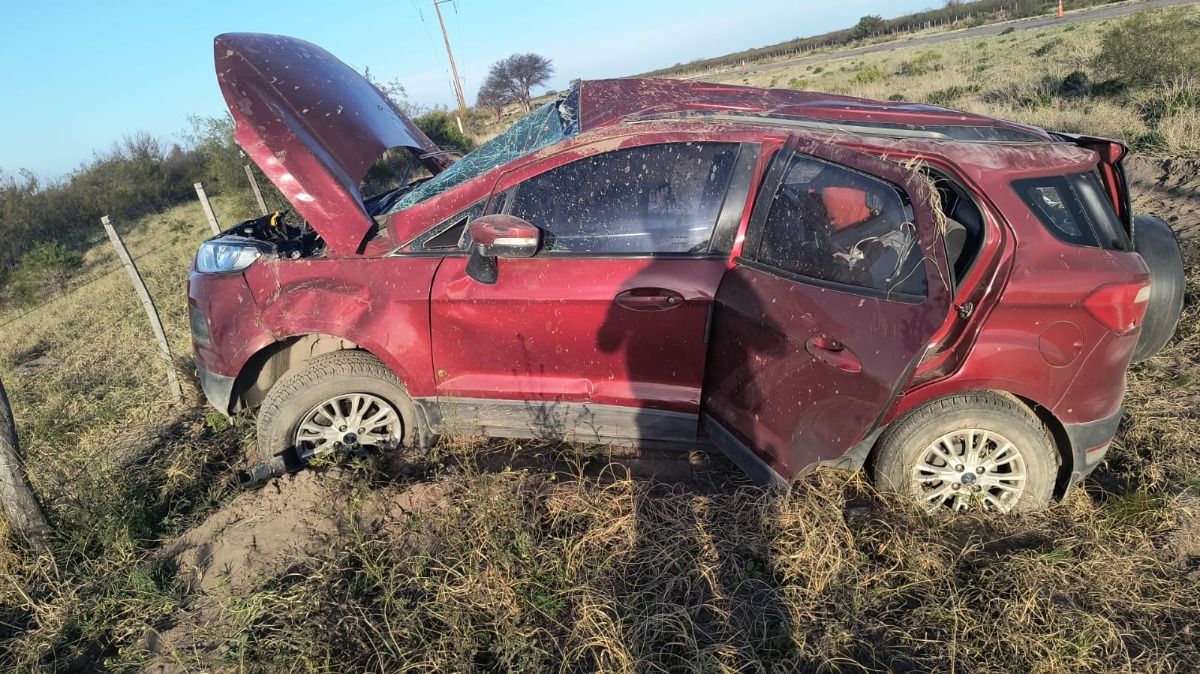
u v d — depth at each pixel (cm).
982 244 263
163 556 319
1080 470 292
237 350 338
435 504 322
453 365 335
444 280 322
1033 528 290
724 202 304
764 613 260
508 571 275
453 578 280
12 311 1211
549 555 284
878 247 255
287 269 337
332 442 359
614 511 312
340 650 251
